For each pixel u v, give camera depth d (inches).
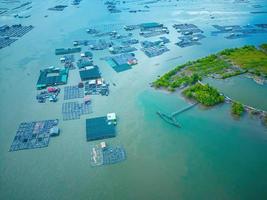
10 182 2925.7
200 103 4109.3
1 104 4156.0
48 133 3572.8
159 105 4069.9
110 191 2824.8
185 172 3024.1
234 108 3902.6
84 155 3235.7
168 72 4849.9
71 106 4079.7
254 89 4483.3
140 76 4867.1
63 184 2901.1
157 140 3442.4
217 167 3083.2
